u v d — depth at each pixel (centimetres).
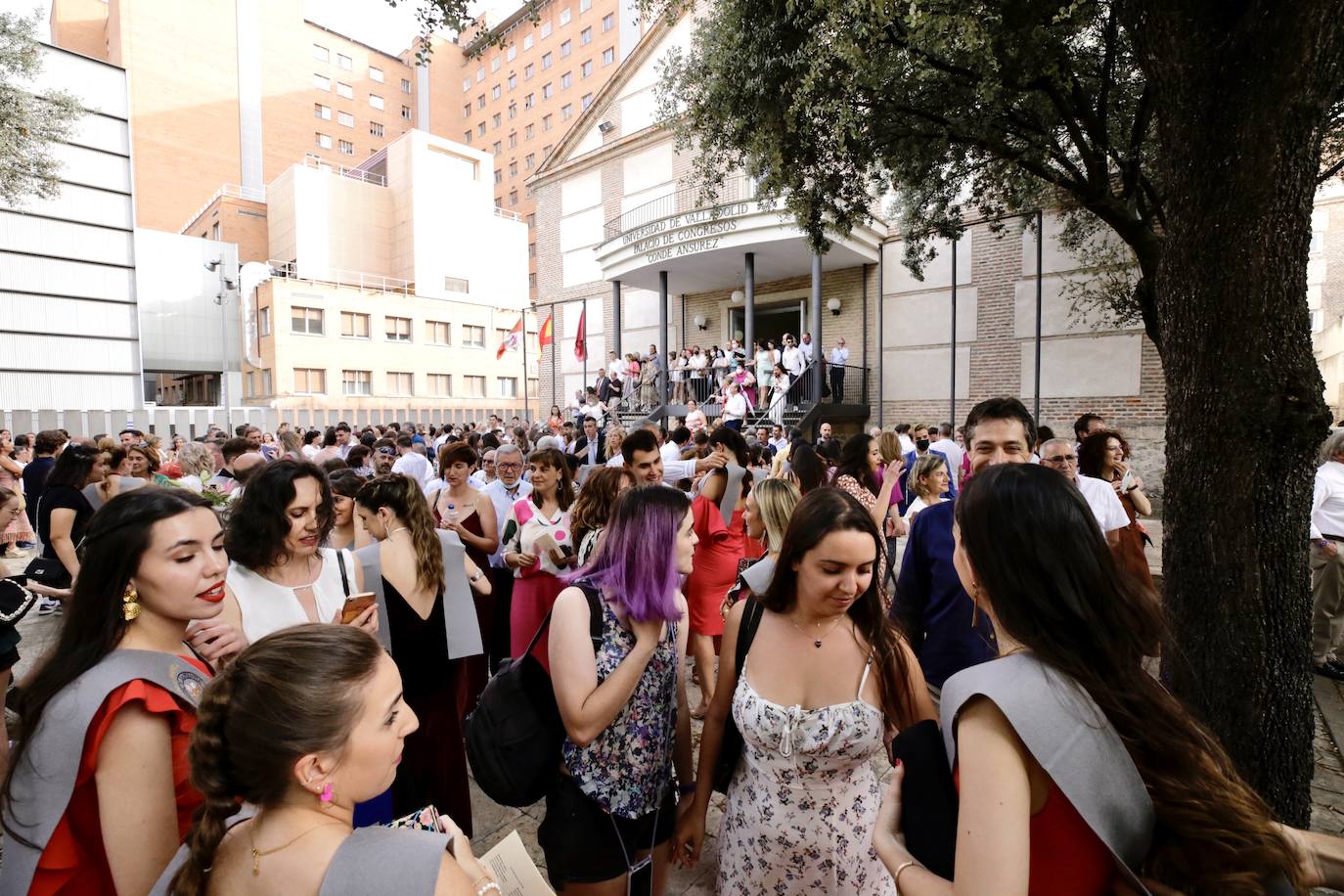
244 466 505
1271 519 219
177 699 130
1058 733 88
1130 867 89
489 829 302
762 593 185
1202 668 226
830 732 162
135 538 132
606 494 347
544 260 2208
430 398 3656
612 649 175
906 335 1401
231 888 90
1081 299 1157
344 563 237
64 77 2334
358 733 95
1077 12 448
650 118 1839
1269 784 219
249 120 4978
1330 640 454
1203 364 225
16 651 270
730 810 183
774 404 1295
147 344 3394
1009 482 105
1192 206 224
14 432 1864
